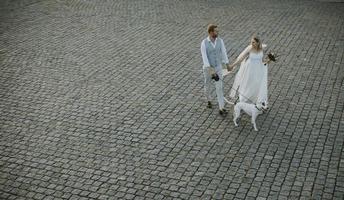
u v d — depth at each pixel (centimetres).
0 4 1986
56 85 1196
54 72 1279
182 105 1075
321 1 2017
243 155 870
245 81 1016
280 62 1309
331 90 1126
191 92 1142
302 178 795
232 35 1569
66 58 1381
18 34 1600
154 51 1430
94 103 1094
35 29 1655
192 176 812
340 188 766
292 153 870
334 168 820
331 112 1018
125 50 1442
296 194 755
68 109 1068
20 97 1131
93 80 1223
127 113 1042
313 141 907
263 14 1819
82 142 932
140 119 1015
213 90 1145
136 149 902
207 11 1883
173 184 793
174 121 1002
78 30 1648
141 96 1125
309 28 1627
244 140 920
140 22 1742
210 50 978
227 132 952
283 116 1007
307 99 1082
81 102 1101
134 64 1327
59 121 1016
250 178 802
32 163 864
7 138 949
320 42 1477
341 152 867
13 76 1255
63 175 827
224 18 1775
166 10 1908
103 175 824
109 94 1139
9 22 1736
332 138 915
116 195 770
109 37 1572
